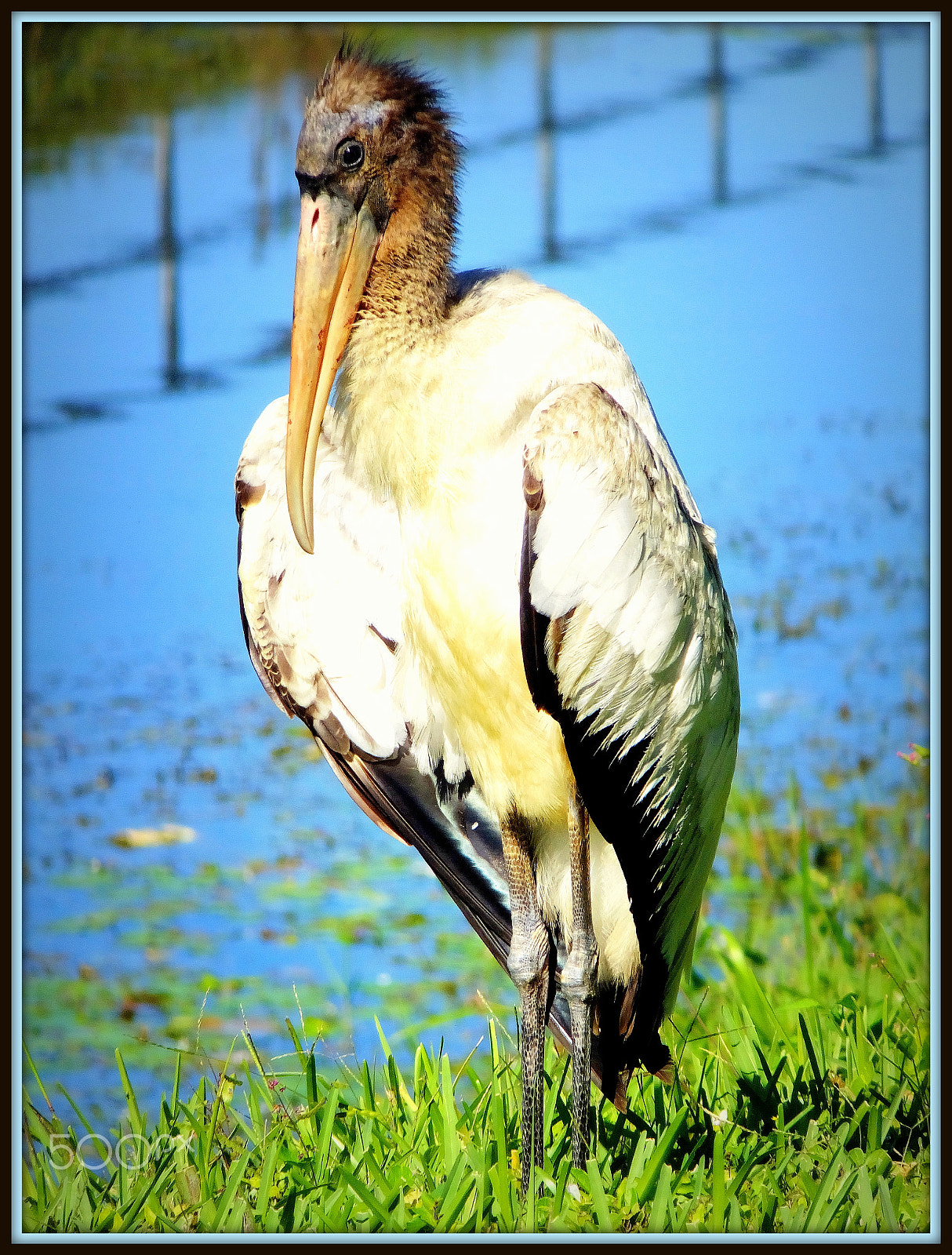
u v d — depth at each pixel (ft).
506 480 22.49
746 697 52.19
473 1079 27.02
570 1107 24.70
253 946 40.50
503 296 23.53
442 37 104.42
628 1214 20.99
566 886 25.08
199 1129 22.72
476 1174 21.75
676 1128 21.88
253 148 94.07
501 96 106.22
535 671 22.26
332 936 40.98
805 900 34.19
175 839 46.65
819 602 58.23
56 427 70.59
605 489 21.70
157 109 94.02
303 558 26.30
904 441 74.33
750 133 98.27
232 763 51.70
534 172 94.84
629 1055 25.05
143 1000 38.06
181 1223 21.09
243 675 58.13
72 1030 36.78
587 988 23.03
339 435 25.08
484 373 22.67
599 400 22.06
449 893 26.45
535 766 23.56
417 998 37.63
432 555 23.03
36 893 43.16
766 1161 22.97
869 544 63.05
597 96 106.42
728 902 39.86
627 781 23.49
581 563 21.76
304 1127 23.52
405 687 25.72
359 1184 20.86
